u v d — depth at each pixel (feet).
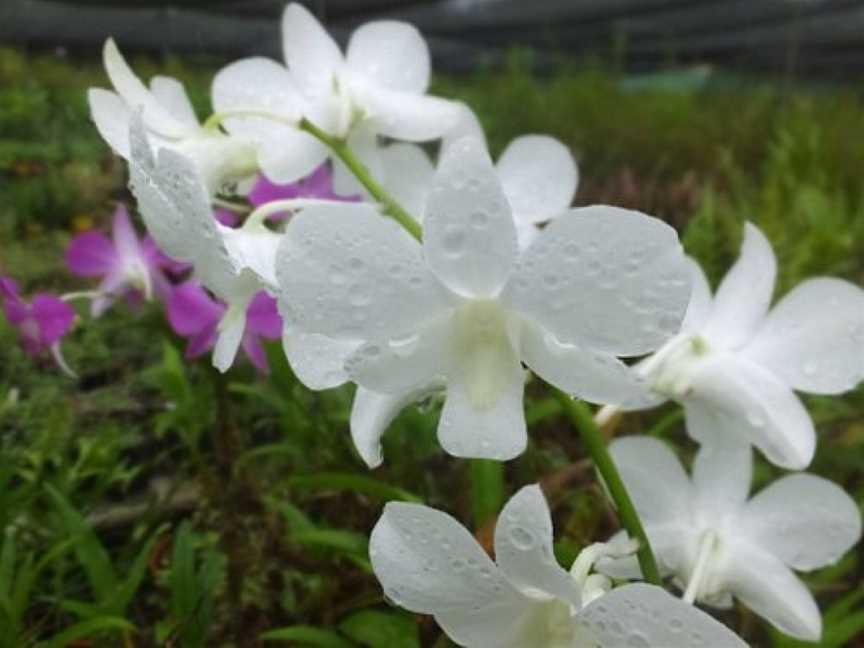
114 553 0.95
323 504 0.93
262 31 5.32
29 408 1.18
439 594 0.39
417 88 0.62
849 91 4.39
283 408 0.94
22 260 1.95
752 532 0.56
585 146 3.49
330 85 0.60
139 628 0.84
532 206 0.62
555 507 0.84
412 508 0.38
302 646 0.79
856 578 0.99
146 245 0.89
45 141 2.88
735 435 0.56
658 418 1.16
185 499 1.04
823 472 1.10
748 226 0.55
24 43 4.84
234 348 0.45
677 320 0.35
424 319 0.39
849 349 0.54
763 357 0.55
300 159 0.58
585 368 0.39
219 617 0.85
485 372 0.39
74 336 1.46
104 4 4.69
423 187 0.65
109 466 0.98
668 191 2.12
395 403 0.43
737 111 3.92
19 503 0.85
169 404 1.12
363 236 0.37
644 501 0.57
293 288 0.37
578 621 0.38
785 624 0.54
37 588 0.83
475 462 0.72
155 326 0.90
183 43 5.14
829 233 1.75
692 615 0.34
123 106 0.49
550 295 0.37
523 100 3.81
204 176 0.53
